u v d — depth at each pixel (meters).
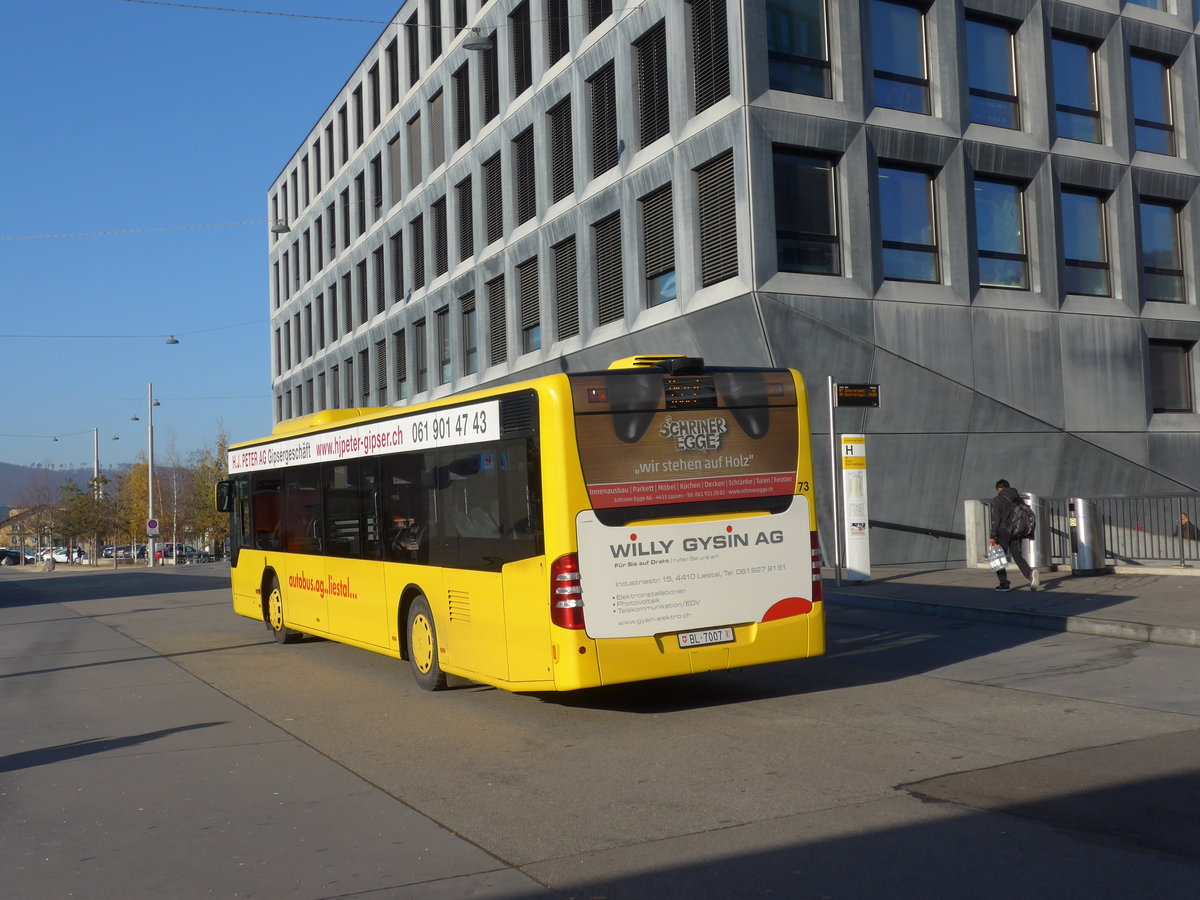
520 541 8.72
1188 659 10.37
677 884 4.87
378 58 39.09
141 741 8.74
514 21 28.95
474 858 5.40
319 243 48.00
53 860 5.69
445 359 34.22
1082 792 6.02
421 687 10.63
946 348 22.17
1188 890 4.54
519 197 28.92
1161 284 25.83
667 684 10.38
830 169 21.28
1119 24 24.84
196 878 5.29
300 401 51.56
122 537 78.75
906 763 6.85
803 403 9.32
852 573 18.16
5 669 13.93
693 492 8.77
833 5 21.22
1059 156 23.81
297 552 14.06
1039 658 10.88
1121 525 18.89
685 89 21.58
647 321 22.80
